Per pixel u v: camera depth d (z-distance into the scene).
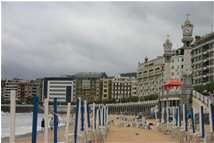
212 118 26.84
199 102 74.62
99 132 32.91
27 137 45.84
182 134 35.75
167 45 145.50
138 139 40.44
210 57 134.62
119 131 55.28
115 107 198.50
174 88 93.00
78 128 26.05
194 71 147.00
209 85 108.19
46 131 17.61
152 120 99.94
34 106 15.45
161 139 40.56
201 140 28.16
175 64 164.88
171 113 68.88
